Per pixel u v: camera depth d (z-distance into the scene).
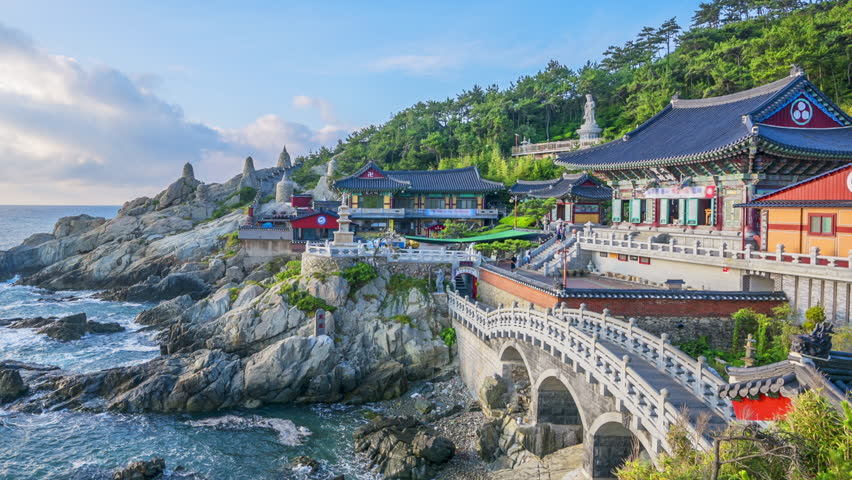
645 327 35.28
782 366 14.92
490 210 99.75
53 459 38.19
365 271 59.28
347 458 38.97
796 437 12.73
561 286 37.56
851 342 27.17
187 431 42.91
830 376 14.67
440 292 58.75
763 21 123.25
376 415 46.28
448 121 156.12
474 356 48.88
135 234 113.94
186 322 61.16
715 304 34.62
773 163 40.06
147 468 35.91
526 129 140.25
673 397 22.33
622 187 53.78
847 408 12.16
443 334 55.41
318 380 48.75
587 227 55.25
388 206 98.88
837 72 85.75
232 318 55.66
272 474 36.66
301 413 46.75
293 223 90.88
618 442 27.72
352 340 54.34
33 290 97.69
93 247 114.31
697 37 124.56
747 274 36.31
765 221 36.34
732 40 109.44
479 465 36.75
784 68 83.75
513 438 36.50
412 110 169.12
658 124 55.72
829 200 31.83
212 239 103.56
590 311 33.19
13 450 39.19
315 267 61.22
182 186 134.12
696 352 33.41
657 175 48.66
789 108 42.03
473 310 48.38
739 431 14.38
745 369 16.14
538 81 154.88
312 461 37.72
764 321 32.31
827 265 30.48
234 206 130.00
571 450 34.34
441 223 101.00
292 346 49.91
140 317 72.81
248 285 64.00
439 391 50.38
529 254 61.91
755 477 13.19
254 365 48.97
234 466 37.72
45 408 45.97
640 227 51.38
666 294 35.06
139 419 44.78
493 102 147.62
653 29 153.88
